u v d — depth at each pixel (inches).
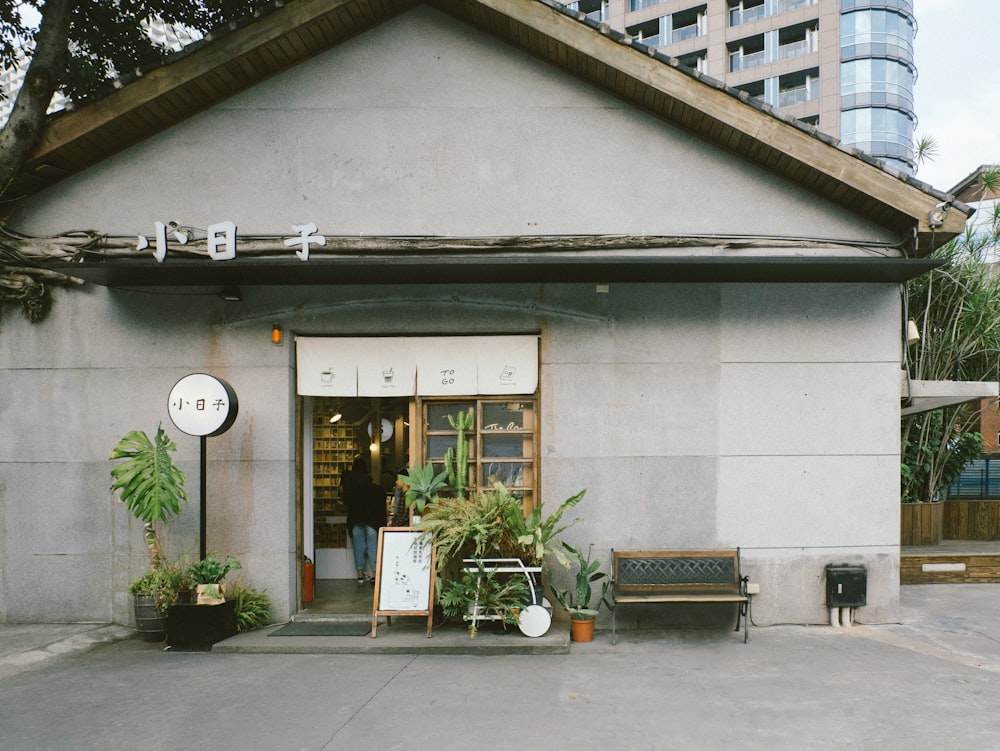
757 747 161.2
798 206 273.4
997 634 258.7
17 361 281.0
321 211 277.9
